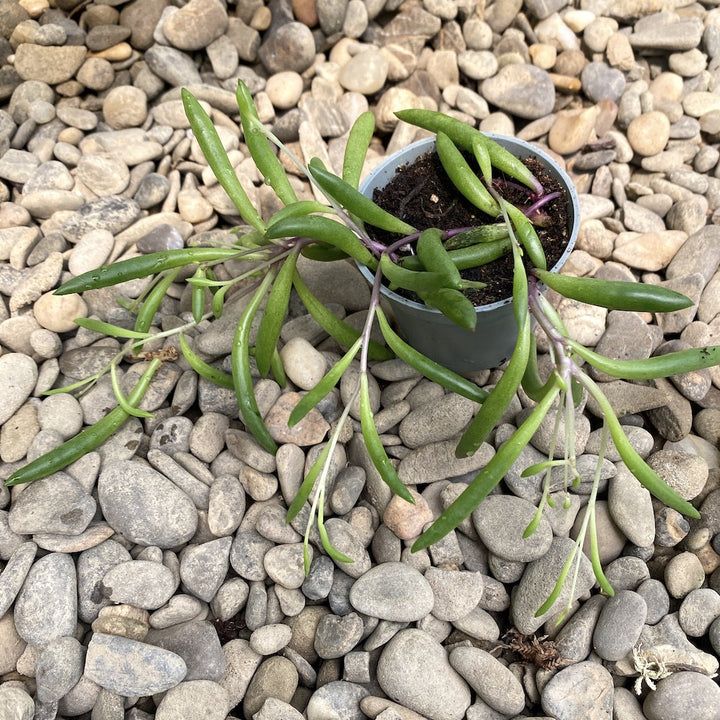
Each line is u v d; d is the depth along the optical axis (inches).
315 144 20.1
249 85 21.4
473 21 21.8
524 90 20.7
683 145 20.6
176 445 16.3
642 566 15.0
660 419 16.6
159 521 15.1
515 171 14.8
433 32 22.0
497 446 16.1
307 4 22.1
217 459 16.3
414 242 15.0
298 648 14.8
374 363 17.2
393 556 15.2
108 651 13.9
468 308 11.9
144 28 21.7
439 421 15.9
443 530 12.6
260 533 15.3
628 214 19.4
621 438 12.7
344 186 13.7
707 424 16.8
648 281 18.6
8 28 22.3
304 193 20.1
